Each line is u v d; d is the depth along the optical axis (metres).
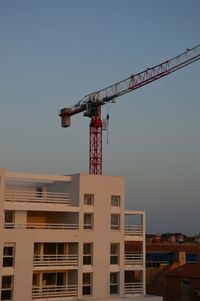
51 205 57.19
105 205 60.59
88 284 58.31
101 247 59.41
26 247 54.34
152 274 90.31
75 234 57.88
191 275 77.50
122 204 61.91
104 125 133.75
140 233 63.53
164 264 94.44
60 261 56.59
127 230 62.56
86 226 59.22
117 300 56.69
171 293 80.25
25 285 53.78
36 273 57.03
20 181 62.25
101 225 59.88
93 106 133.00
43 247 57.75
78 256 57.75
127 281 64.12
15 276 53.31
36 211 59.50
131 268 61.81
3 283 52.88
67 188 61.16
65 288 56.94
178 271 81.50
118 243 61.00
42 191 64.31
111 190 61.38
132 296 60.12
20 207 55.25
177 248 108.00
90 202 59.97
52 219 61.84
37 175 58.53
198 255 98.38
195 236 169.88
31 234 54.81
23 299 53.50
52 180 60.19
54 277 58.16
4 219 54.16
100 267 58.91
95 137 133.62
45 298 55.03
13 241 53.69
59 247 58.91
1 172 54.44
